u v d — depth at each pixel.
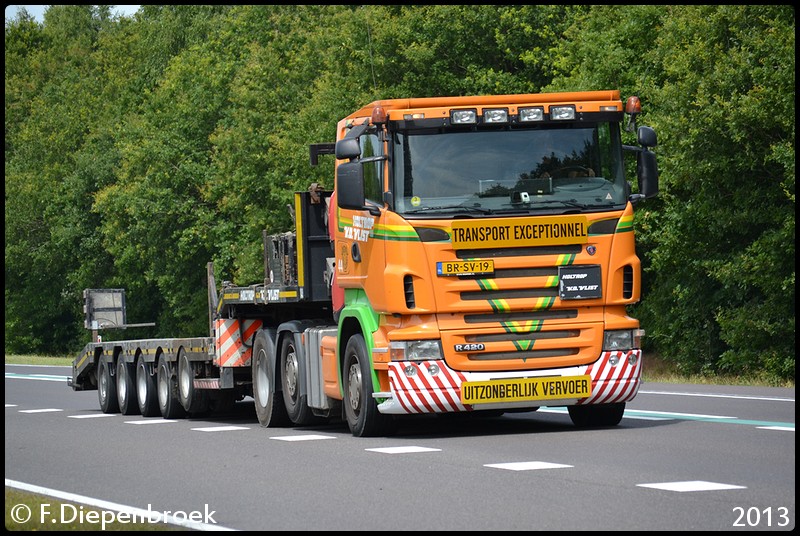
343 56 114.62
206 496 23.02
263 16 152.75
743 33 67.94
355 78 113.69
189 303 153.50
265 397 40.75
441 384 31.36
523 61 104.56
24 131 196.88
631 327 32.28
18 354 187.88
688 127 68.12
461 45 108.56
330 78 117.94
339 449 30.39
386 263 31.73
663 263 73.25
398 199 31.67
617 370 32.06
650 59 78.06
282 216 124.81
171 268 150.88
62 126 192.00
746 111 63.88
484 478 23.66
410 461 27.03
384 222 31.80
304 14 149.12
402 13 113.75
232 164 131.38
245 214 133.25
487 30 108.62
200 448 32.81
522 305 31.45
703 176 68.62
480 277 31.36
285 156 116.69
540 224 31.53
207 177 142.38
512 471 24.52
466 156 31.92
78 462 30.66
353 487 23.19
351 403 34.03
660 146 70.94
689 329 78.75
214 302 46.47
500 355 31.67
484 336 31.61
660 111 71.44
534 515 19.17
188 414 49.00
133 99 185.50
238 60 150.12
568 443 29.59
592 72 85.38
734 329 69.62
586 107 32.50
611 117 32.59
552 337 31.84
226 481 25.09
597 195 32.28
